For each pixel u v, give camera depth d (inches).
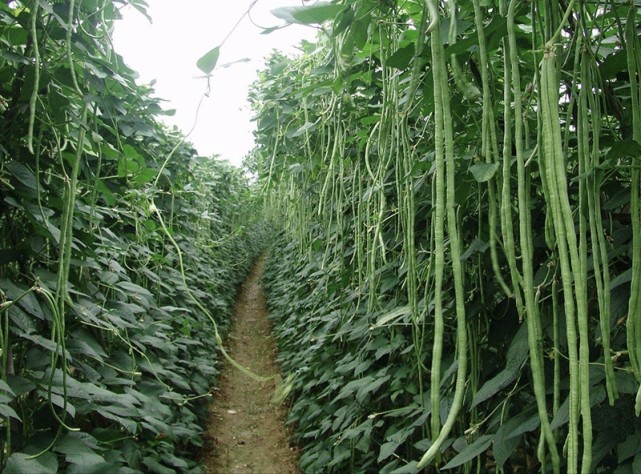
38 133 65.4
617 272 53.8
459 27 44.1
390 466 88.4
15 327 57.3
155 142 145.3
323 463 113.7
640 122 42.6
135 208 107.6
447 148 35.2
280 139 143.4
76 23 64.7
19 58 58.1
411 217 57.0
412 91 47.5
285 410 179.6
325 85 79.3
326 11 46.4
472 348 62.7
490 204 45.7
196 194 206.4
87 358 82.1
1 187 59.4
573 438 32.2
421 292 86.9
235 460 148.9
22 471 48.8
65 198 61.3
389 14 59.2
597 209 40.7
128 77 89.1
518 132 36.5
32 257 66.1
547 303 55.4
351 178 119.2
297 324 208.4
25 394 64.9
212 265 305.0
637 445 40.7
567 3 47.1
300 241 174.2
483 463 67.4
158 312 129.0
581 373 31.7
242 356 255.9
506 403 56.2
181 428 114.2
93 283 85.9
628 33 43.4
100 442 66.4
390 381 101.6
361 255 90.5
